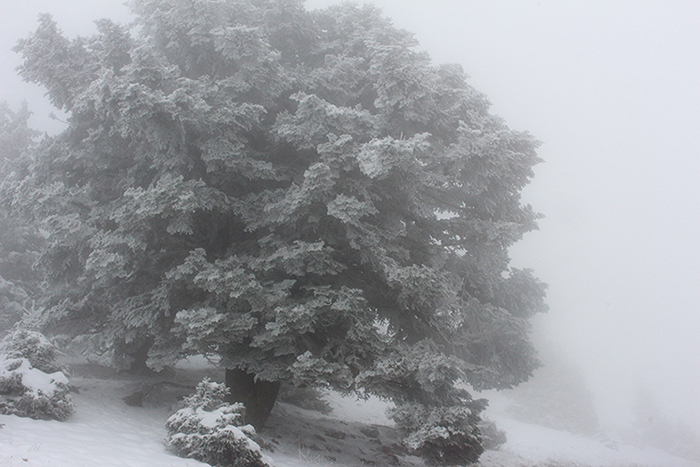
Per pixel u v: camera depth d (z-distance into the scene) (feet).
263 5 44.96
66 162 39.91
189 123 33.94
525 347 45.24
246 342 36.35
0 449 19.74
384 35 44.68
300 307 31.58
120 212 34.40
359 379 32.30
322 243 33.35
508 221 44.45
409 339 40.68
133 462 22.20
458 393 36.50
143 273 38.45
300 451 33.71
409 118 38.14
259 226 37.52
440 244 44.45
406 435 35.22
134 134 34.47
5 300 67.00
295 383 32.45
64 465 19.45
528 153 40.60
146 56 32.22
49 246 39.37
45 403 27.22
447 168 40.37
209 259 38.32
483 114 45.68
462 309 42.83
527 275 50.55
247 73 36.63
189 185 33.32
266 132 40.70
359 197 36.40
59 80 41.06
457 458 32.89
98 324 39.88
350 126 35.55
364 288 40.06
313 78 40.83
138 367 55.42
